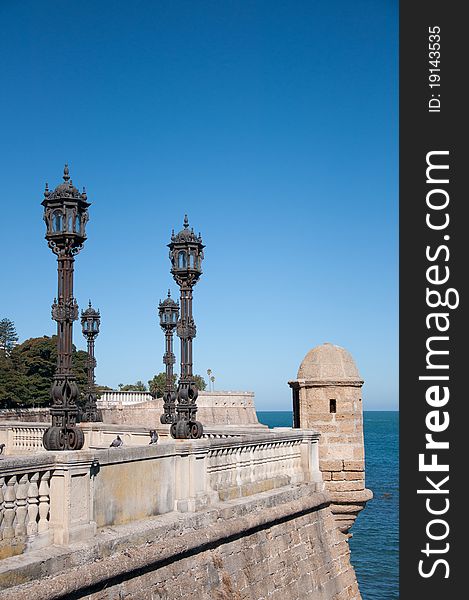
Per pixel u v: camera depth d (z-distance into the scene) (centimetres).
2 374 5156
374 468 9212
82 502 945
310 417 1684
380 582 3753
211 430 1822
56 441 955
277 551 1355
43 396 5331
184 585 1075
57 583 839
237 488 1320
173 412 2088
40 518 908
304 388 1700
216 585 1148
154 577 1019
